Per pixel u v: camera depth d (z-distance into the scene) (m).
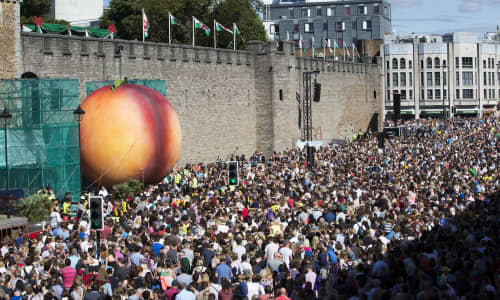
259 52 75.81
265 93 75.81
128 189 44.34
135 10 96.06
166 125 48.34
